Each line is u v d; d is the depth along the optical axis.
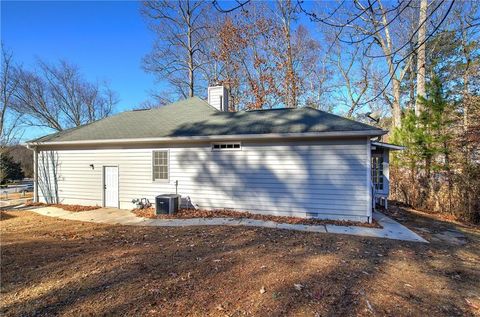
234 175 9.64
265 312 3.17
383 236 6.95
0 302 3.41
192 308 3.27
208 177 9.94
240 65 23.34
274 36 22.23
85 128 12.51
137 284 3.88
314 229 7.53
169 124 11.37
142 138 10.27
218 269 4.46
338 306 3.29
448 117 10.60
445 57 17.05
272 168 9.23
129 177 10.95
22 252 5.40
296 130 8.77
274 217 8.95
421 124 11.34
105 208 10.97
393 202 12.74
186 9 23.89
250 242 6.13
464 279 4.33
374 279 4.14
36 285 3.87
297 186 8.98
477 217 9.57
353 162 8.45
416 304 3.41
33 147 12.40
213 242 6.13
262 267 4.55
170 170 10.38
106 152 11.24
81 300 3.44
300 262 4.81
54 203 12.09
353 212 8.45
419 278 4.27
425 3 10.94
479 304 3.47
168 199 9.50
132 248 5.70
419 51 13.25
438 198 11.08
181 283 3.93
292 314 3.12
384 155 10.71
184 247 5.74
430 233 7.54
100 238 6.68
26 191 18.83
